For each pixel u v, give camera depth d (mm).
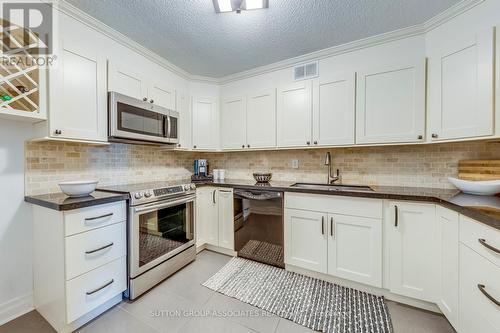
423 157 1971
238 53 2236
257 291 1768
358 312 1511
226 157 3148
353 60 2076
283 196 2059
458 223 1232
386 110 1850
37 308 1537
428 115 1709
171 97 2443
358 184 2256
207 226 2533
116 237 1582
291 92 2322
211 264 2232
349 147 2195
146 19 1686
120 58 1928
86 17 1613
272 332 1346
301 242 1973
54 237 1349
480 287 1022
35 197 1502
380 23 1752
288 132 2342
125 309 1562
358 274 1726
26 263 1537
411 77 1757
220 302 1638
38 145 1601
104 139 1728
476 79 1390
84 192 1519
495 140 1487
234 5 1523
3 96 1257
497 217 938
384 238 1644
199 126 2779
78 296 1344
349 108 1998
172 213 2074
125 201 1657
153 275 1821
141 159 2447
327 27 1801
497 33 1295
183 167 3068
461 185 1539
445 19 1628
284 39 1982
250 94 2615
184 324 1416
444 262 1376
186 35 1912
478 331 1052
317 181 2498
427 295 1491
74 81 1538
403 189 1860
